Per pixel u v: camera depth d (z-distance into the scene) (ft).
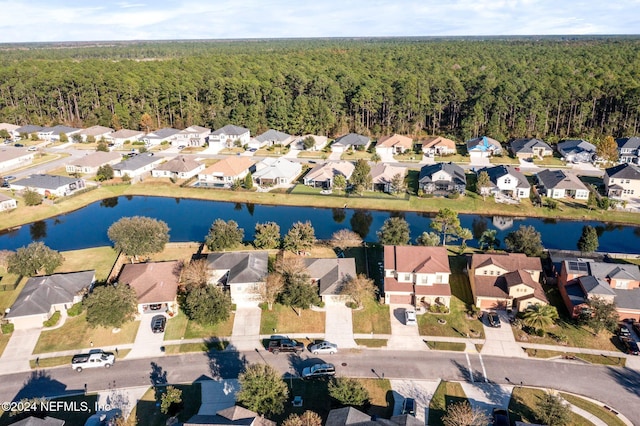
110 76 595.06
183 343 193.98
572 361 183.01
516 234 252.83
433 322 204.74
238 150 494.59
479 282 217.77
